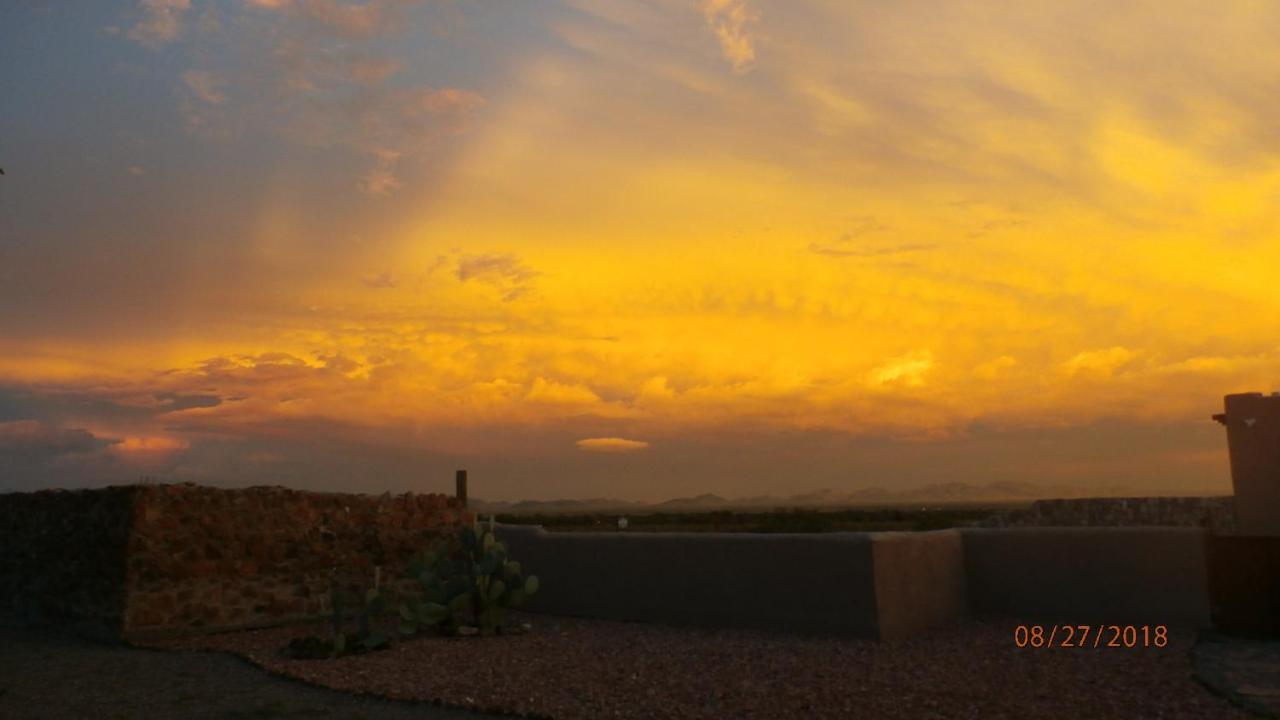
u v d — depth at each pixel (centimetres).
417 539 1670
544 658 1117
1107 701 834
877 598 1180
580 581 1524
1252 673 934
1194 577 1223
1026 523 2286
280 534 1479
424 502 1706
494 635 1324
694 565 1377
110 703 911
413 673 1028
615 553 1480
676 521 6706
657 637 1274
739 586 1320
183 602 1350
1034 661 1031
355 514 1589
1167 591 1238
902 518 5550
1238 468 1473
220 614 1387
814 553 1247
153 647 1248
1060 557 1316
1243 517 1457
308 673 1034
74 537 1431
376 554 1603
